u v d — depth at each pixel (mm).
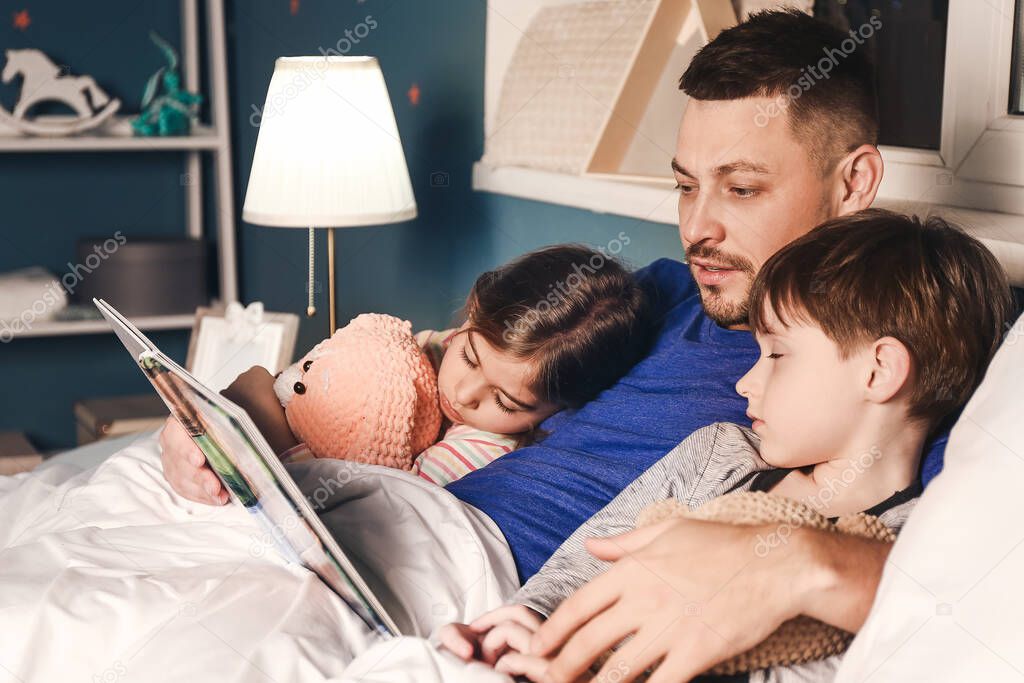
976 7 1237
